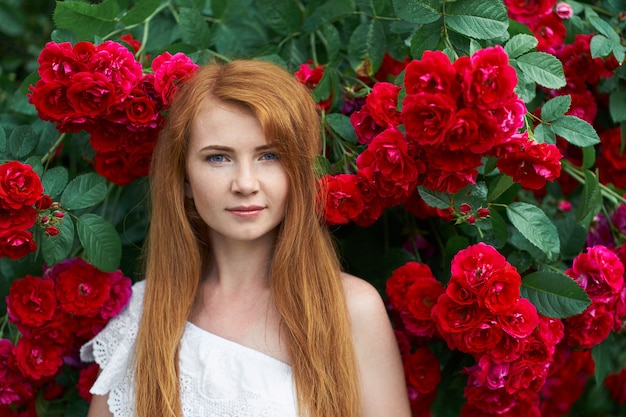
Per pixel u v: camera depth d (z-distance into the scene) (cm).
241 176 134
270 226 139
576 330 153
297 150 139
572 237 165
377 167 140
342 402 140
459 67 130
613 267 150
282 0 183
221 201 136
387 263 176
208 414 139
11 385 165
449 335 142
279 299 143
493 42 155
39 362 160
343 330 142
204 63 176
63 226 153
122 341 154
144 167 160
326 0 184
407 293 150
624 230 169
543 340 142
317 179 145
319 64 187
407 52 172
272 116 134
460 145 130
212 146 135
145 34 176
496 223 148
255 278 148
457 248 155
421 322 151
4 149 162
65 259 167
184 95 142
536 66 148
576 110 168
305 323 141
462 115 129
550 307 145
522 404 150
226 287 149
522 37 149
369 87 174
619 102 172
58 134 177
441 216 153
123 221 180
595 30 178
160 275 150
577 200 199
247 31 197
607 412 247
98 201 157
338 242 176
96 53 146
